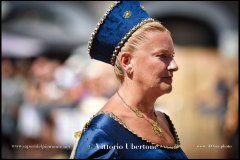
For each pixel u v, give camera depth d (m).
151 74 5.56
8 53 21.88
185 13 26.45
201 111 16.97
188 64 23.17
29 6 24.97
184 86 20.84
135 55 5.60
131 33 5.62
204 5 26.47
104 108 5.68
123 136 5.46
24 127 13.62
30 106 14.11
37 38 24.52
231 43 26.45
